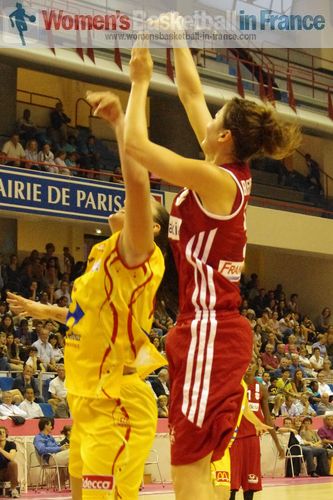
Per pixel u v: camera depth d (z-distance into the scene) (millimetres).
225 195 3367
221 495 7262
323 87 29297
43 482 14078
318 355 22562
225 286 3434
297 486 15039
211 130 3570
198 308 3445
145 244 3691
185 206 3480
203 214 3396
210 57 25438
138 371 4016
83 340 3930
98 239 25688
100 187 20719
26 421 14148
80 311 3949
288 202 26969
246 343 3465
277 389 18859
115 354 3902
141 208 3551
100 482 3854
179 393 3443
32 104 25766
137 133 3256
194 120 4074
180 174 3262
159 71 22734
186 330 3455
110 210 20844
